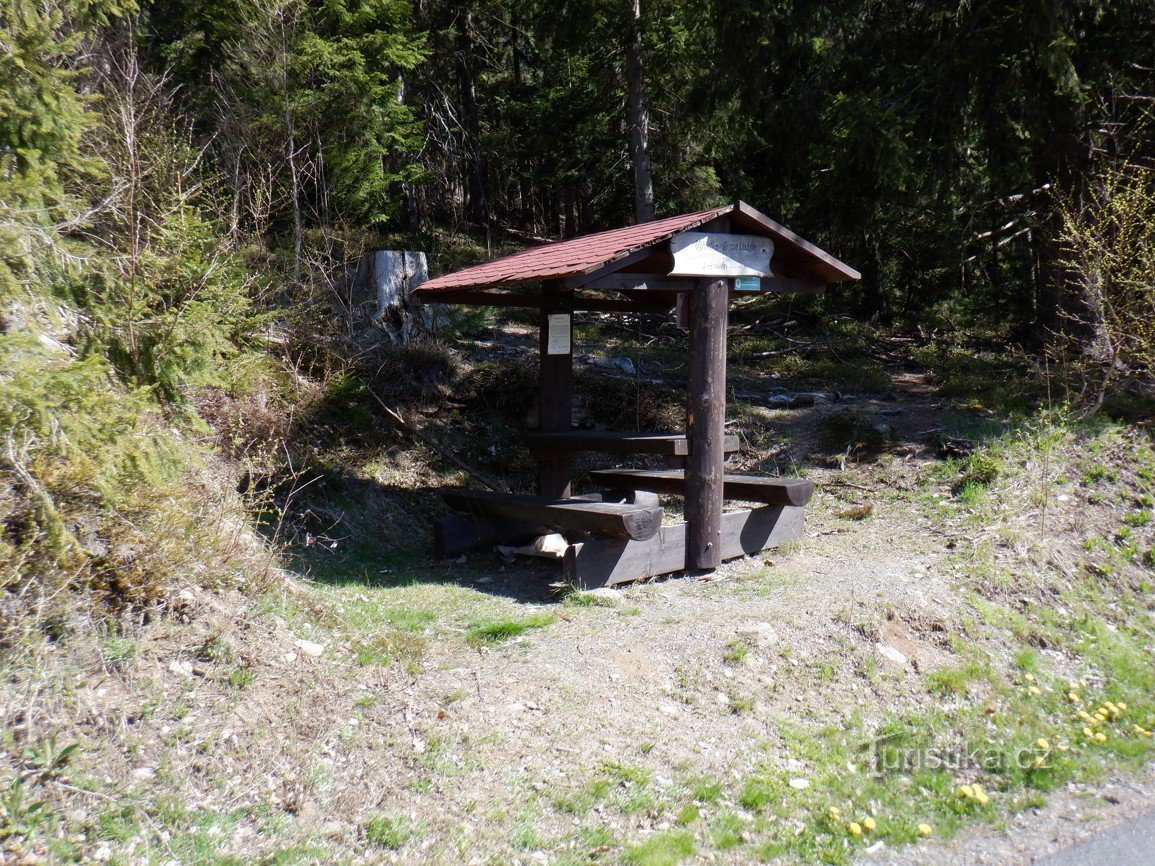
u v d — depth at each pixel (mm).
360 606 5887
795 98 13141
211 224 7641
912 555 7133
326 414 8586
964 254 14133
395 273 10016
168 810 3570
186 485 5473
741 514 7129
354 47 12414
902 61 12430
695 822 3939
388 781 3977
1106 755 4934
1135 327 9820
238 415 7191
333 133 11781
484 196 22641
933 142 11688
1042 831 4145
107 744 3742
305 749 4070
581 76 19547
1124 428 9109
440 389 9898
